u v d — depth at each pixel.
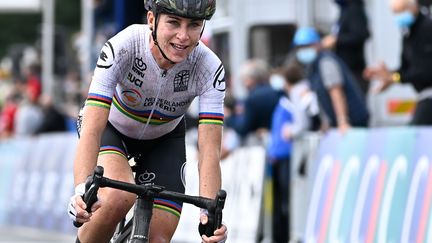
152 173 9.14
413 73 14.73
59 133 26.55
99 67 8.48
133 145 9.42
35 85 29.48
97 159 8.53
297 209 16.31
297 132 16.58
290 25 21.33
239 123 18.44
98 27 25.84
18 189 25.05
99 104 8.38
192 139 20.14
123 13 21.80
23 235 22.44
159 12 8.10
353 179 14.48
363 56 17.41
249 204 17.64
